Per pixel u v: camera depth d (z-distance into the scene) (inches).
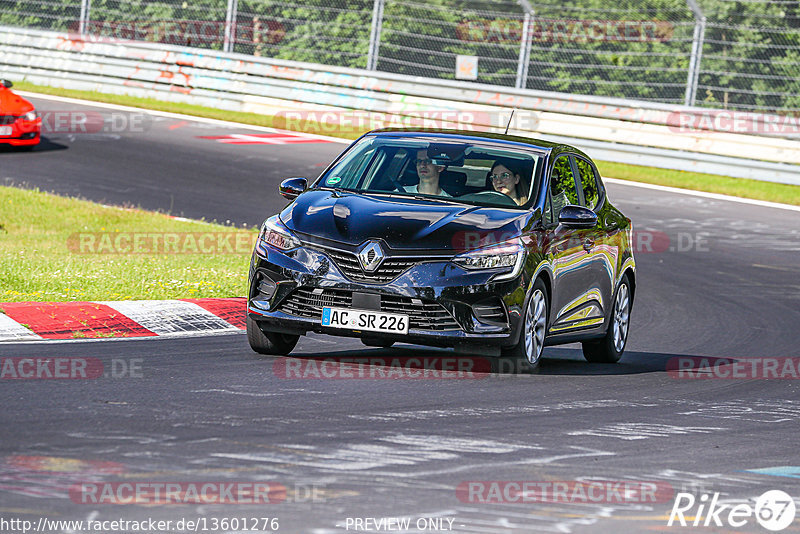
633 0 4146.2
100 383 1128.8
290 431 970.7
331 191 1375.5
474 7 3850.9
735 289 2237.9
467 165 1401.3
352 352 1444.4
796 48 3801.7
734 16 3993.6
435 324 1250.6
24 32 4333.2
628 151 3604.8
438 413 1083.3
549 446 979.9
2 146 3157.0
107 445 887.7
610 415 1139.3
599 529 756.0
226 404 1065.5
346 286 1250.6
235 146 3415.4
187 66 4119.1
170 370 1223.5
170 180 2913.4
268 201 2760.8
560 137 3666.3
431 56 4286.4
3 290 1648.6
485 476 864.3
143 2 4488.2
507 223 1307.8
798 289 2271.2
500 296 1266.0
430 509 771.4
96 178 2876.5
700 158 3531.0
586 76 4188.0
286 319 1282.0
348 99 3897.6
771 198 3233.3
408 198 1353.3
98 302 1558.8
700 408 1225.4
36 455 846.5
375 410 1079.0
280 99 3988.7
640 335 1825.8
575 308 1453.0
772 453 1018.7
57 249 2078.0
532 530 743.7
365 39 4315.9
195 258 2086.6
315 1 4333.2
